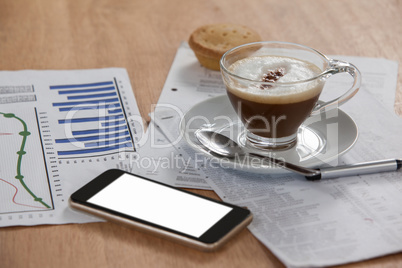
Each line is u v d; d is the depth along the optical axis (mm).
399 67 994
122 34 1114
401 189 661
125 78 949
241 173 696
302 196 648
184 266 552
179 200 606
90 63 1000
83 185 676
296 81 667
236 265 553
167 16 1190
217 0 1269
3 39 1084
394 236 582
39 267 552
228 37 991
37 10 1214
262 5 1246
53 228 602
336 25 1158
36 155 736
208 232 565
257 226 598
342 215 616
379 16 1200
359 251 561
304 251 561
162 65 1003
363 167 683
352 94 730
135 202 602
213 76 972
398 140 769
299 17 1191
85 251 571
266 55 781
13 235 593
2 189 665
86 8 1226
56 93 896
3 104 857
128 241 584
